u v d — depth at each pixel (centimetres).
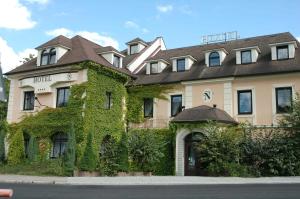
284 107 2761
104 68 2952
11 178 2106
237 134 2631
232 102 2923
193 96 3078
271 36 3306
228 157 2498
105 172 2653
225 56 3212
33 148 2822
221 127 2672
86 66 2827
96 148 2811
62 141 2867
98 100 2891
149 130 3102
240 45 3341
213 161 2552
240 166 2470
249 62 3014
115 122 3078
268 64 2905
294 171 2472
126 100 3297
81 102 2772
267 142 2556
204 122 2706
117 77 3136
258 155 2523
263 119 2800
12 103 3181
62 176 2366
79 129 2730
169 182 1889
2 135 3052
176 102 3180
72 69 2878
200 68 3212
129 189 1523
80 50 3038
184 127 2788
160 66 3388
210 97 3008
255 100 2853
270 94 2809
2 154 3011
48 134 2862
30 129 2953
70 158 2525
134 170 2897
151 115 3250
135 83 3322
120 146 2817
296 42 2972
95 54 3145
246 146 2577
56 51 3020
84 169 2598
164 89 3212
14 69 3247
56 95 2955
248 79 2900
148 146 2875
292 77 2753
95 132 2827
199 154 2678
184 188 1553
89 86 2808
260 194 1274
